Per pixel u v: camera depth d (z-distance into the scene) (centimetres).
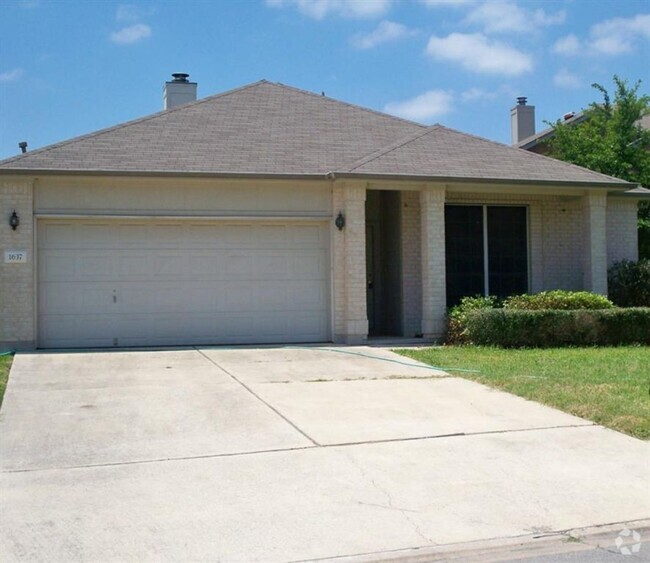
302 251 1577
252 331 1555
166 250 1520
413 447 750
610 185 1658
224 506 587
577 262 1798
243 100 1853
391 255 1764
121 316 1500
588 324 1466
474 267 1741
